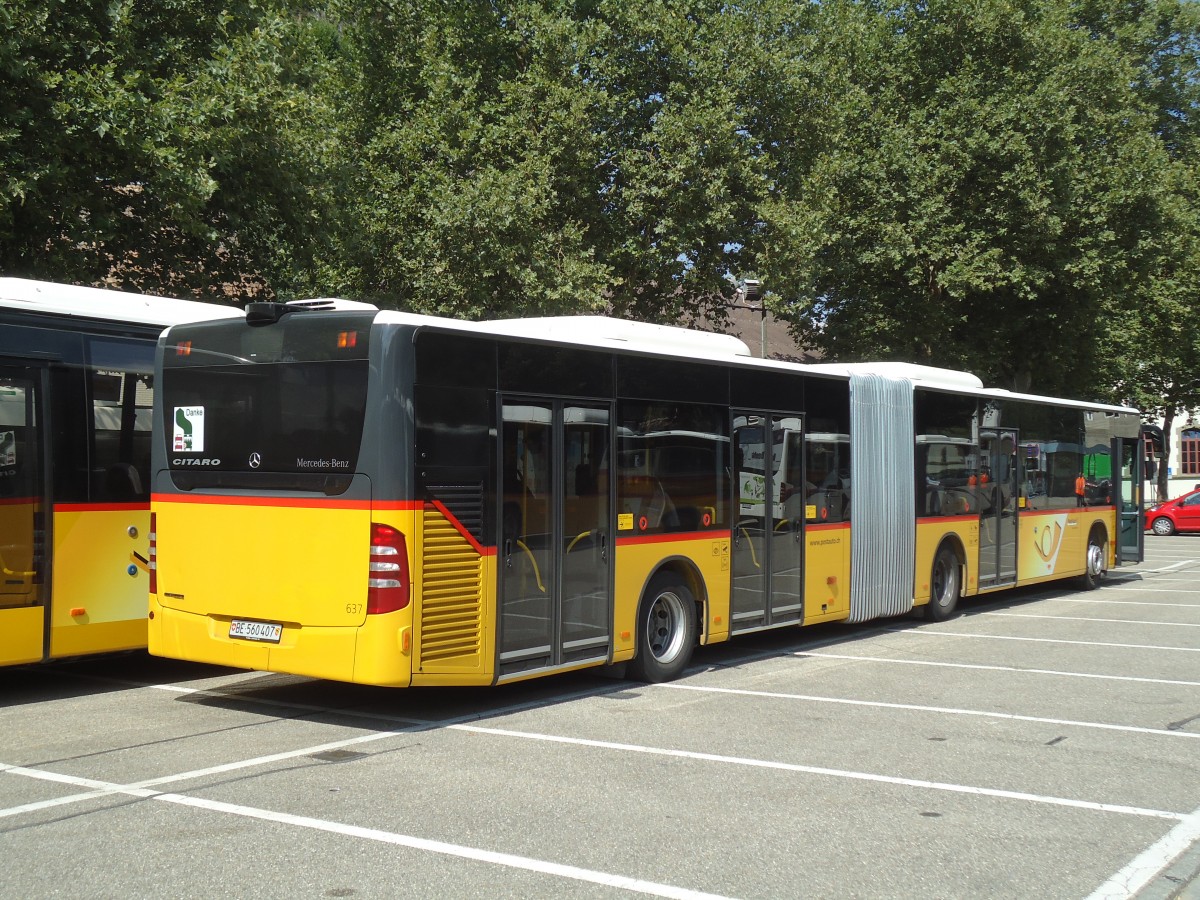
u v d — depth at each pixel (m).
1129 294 32.34
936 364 30.83
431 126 21.55
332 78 23.69
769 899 5.07
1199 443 56.31
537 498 9.08
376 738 8.15
